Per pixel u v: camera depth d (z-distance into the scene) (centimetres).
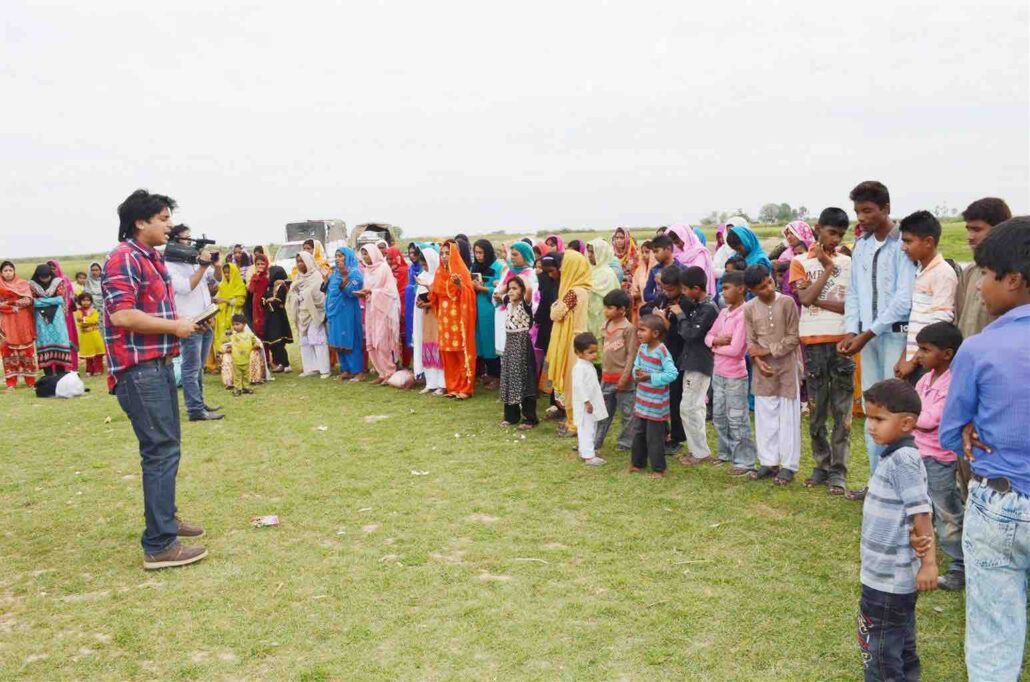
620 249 1173
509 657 365
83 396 1138
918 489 301
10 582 473
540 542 508
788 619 396
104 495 641
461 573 463
